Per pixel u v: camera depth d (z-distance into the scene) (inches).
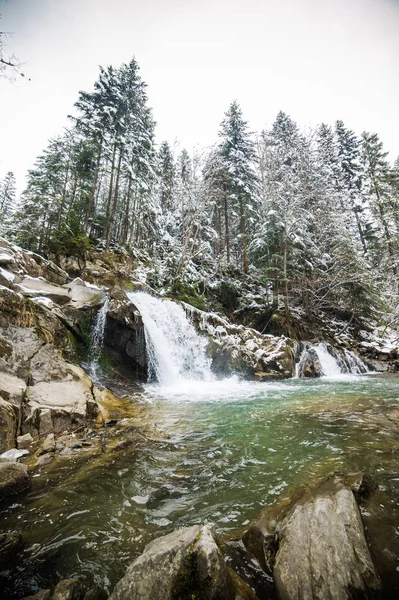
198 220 924.6
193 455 182.7
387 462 157.8
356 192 1272.1
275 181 959.6
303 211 880.3
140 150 1042.1
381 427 221.3
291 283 938.7
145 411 287.9
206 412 289.1
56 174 1174.3
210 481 149.7
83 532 111.4
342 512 99.1
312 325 897.5
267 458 175.2
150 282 834.8
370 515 107.0
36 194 1203.2
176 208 1098.7
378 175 1071.6
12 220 1190.3
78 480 149.1
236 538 105.6
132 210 1175.6
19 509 125.0
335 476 137.0
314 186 988.6
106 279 642.2
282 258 821.2
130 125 1056.2
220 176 1024.9
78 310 399.5
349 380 540.4
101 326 419.2
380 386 450.6
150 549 87.0
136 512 124.3
